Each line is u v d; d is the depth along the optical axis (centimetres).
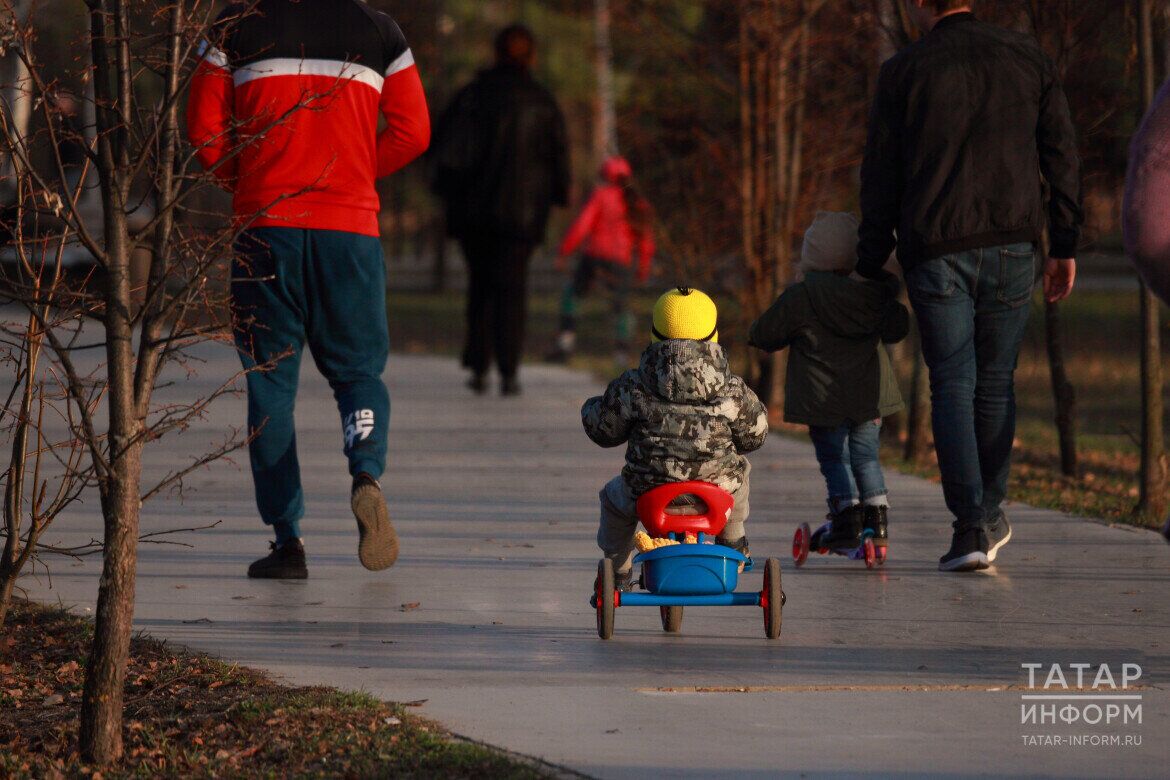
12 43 1327
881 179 1944
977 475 1948
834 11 3612
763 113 3872
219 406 3906
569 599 1811
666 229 4075
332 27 1872
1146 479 2420
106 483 1248
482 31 9150
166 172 1275
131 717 1330
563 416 3809
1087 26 2784
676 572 1579
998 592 1845
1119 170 2953
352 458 1859
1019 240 1912
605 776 1119
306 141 1869
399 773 1140
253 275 1880
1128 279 9194
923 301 1928
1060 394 2945
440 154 4191
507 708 1319
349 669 1470
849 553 1992
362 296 1908
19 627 1652
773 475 2850
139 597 1805
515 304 4250
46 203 1372
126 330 1258
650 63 4141
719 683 1411
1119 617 1703
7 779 1188
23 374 1554
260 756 1208
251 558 2056
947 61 1895
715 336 1670
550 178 4225
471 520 2361
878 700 1351
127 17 1273
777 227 3847
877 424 2030
